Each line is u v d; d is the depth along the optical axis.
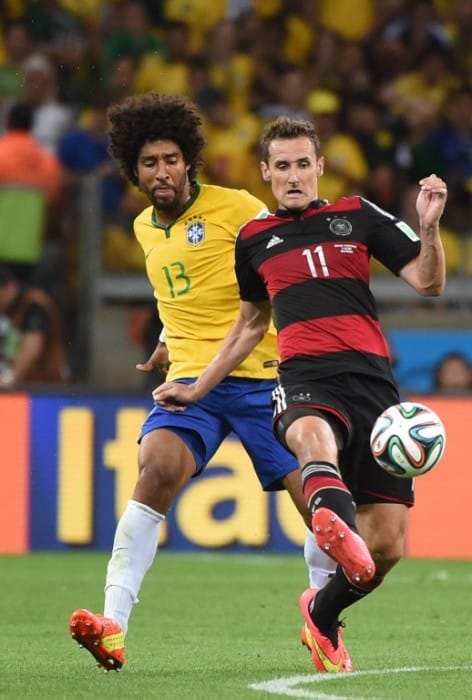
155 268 21.47
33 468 41.31
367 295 19.11
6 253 42.88
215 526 41.22
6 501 41.19
